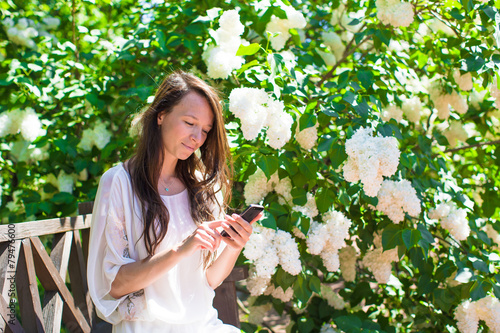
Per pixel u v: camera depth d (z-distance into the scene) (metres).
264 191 2.58
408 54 3.61
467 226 2.81
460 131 3.49
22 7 4.16
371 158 2.24
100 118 3.53
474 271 2.81
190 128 1.59
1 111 3.12
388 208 2.59
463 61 3.03
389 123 2.76
